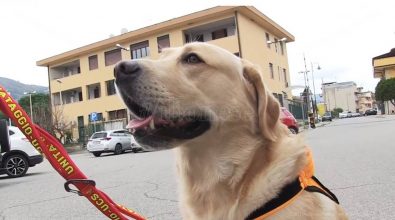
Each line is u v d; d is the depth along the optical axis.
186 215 3.06
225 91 3.07
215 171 2.91
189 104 3.07
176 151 3.23
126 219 3.14
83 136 47.88
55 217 6.64
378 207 5.73
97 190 3.01
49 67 55.12
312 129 38.97
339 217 3.06
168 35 44.75
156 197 7.62
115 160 19.44
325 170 9.34
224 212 2.85
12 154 14.60
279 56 51.81
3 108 2.58
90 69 51.44
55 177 13.44
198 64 3.16
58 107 52.03
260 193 2.77
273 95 3.21
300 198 2.80
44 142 2.82
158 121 3.05
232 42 41.19
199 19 42.34
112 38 48.12
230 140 2.95
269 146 2.96
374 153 11.91
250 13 42.03
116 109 49.50
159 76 3.06
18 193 9.94
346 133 24.89
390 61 75.69
